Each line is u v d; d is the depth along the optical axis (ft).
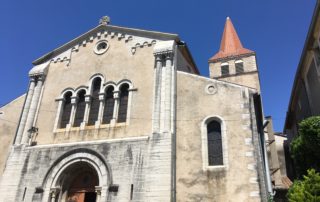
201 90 63.52
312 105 77.82
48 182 61.77
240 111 58.95
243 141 55.98
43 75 76.79
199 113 61.16
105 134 64.49
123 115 66.54
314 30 67.15
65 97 73.41
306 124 59.67
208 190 53.57
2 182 64.23
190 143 58.54
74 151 63.41
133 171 57.47
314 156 62.23
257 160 53.57
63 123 70.13
